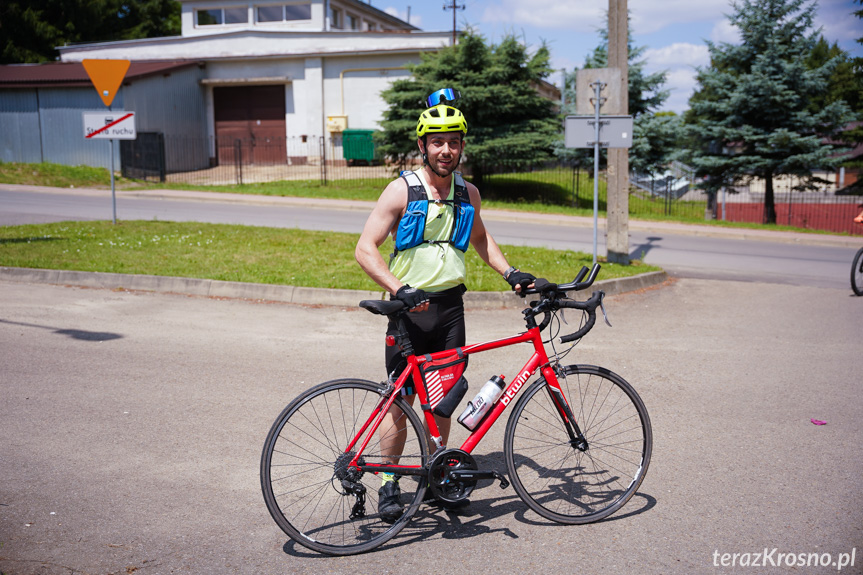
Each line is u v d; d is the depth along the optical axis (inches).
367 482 136.9
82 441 175.5
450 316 138.8
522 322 310.7
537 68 878.4
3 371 227.8
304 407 135.6
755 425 191.9
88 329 282.4
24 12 1407.5
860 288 393.1
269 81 1163.3
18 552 124.8
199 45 1190.3
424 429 136.5
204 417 193.5
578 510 142.0
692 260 528.4
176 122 1131.3
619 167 448.5
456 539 134.6
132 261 403.5
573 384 146.7
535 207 858.1
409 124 863.1
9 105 1051.3
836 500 147.9
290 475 139.2
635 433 146.4
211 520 139.3
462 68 883.4
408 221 133.1
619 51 418.6
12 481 153.1
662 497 150.2
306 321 305.4
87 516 139.0
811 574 120.5
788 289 411.8
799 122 858.1
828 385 227.5
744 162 868.0
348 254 444.8
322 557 127.6
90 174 972.6
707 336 294.2
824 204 1227.9
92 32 1520.7
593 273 141.3
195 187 924.6
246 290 348.8
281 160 1196.5
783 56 869.8
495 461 170.2
